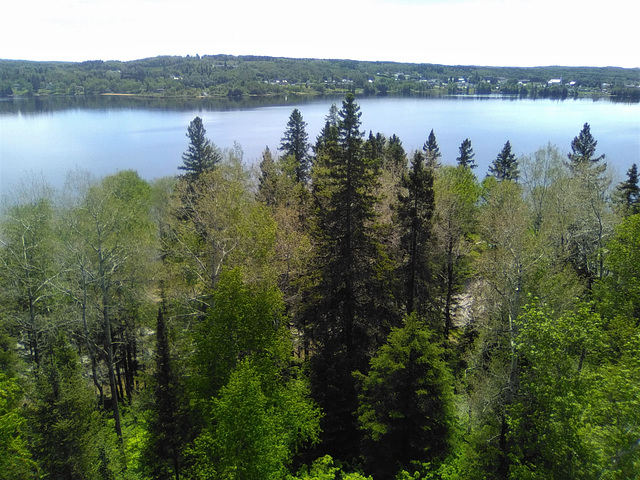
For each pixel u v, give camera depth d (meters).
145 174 99.44
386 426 18.52
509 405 15.82
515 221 27.55
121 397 32.28
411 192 27.23
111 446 18.38
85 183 40.78
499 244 27.44
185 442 18.50
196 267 29.98
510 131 149.38
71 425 16.12
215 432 16.55
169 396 18.22
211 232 27.45
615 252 23.11
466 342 29.70
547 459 14.41
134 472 20.81
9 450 15.04
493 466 16.58
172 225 34.78
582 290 26.12
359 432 21.69
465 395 23.38
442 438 18.94
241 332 19.56
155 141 139.62
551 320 15.77
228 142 123.12
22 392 21.05
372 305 24.89
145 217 42.19
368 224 26.39
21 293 29.17
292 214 31.64
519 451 14.98
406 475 16.98
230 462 15.11
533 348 15.04
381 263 25.08
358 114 23.95
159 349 18.30
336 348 23.70
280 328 21.78
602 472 12.97
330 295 24.23
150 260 31.11
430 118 187.62
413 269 27.86
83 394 17.56
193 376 19.78
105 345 30.20
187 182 43.84
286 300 26.41
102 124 172.38
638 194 40.03
